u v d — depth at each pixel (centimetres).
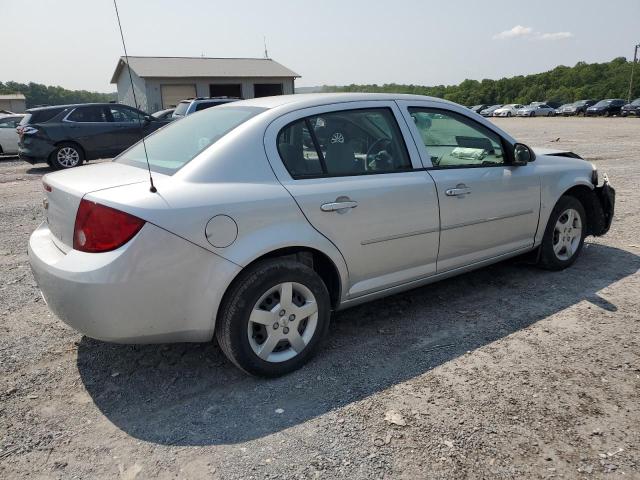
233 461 247
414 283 384
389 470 238
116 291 267
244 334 301
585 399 288
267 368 313
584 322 383
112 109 1382
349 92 375
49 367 335
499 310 409
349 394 300
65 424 278
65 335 379
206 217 281
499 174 418
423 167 378
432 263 388
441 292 450
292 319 318
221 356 350
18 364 338
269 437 264
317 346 335
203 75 3139
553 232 478
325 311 333
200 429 272
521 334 367
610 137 2100
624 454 245
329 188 326
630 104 4269
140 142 385
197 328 292
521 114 5425
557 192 464
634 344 348
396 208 354
